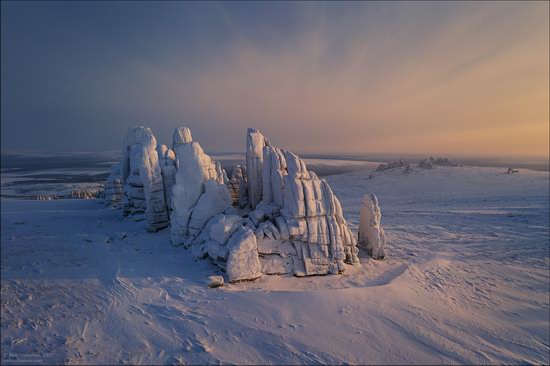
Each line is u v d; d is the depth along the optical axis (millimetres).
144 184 17016
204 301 9320
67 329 7387
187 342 7391
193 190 14922
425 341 8148
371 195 15320
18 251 10797
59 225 17234
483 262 15141
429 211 28375
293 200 12758
